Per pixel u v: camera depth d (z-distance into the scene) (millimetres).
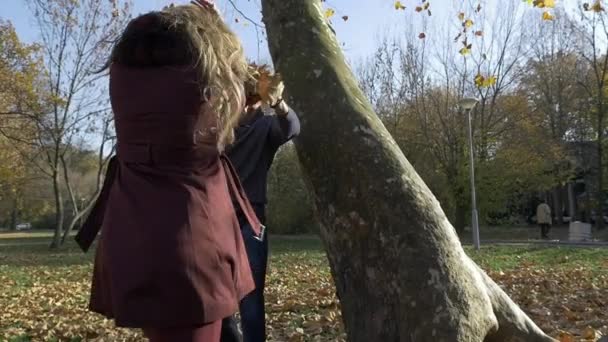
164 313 2184
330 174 3463
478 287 3113
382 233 3227
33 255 25297
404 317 3021
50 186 54656
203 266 2254
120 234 2275
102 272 2348
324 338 6211
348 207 3363
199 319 2221
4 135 31656
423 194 3307
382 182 3311
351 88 3707
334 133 3506
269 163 3709
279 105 3170
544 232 30422
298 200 36156
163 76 2318
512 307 3508
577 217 46594
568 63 41438
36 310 9508
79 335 7086
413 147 33938
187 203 2285
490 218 36219
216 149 2424
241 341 3473
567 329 6422
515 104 35219
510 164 33312
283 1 4074
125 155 2357
